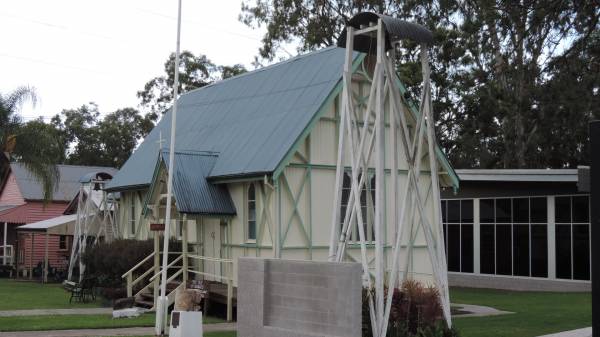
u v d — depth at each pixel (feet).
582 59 95.45
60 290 94.12
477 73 113.29
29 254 142.92
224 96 90.63
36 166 97.19
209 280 74.74
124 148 226.79
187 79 176.14
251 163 68.49
